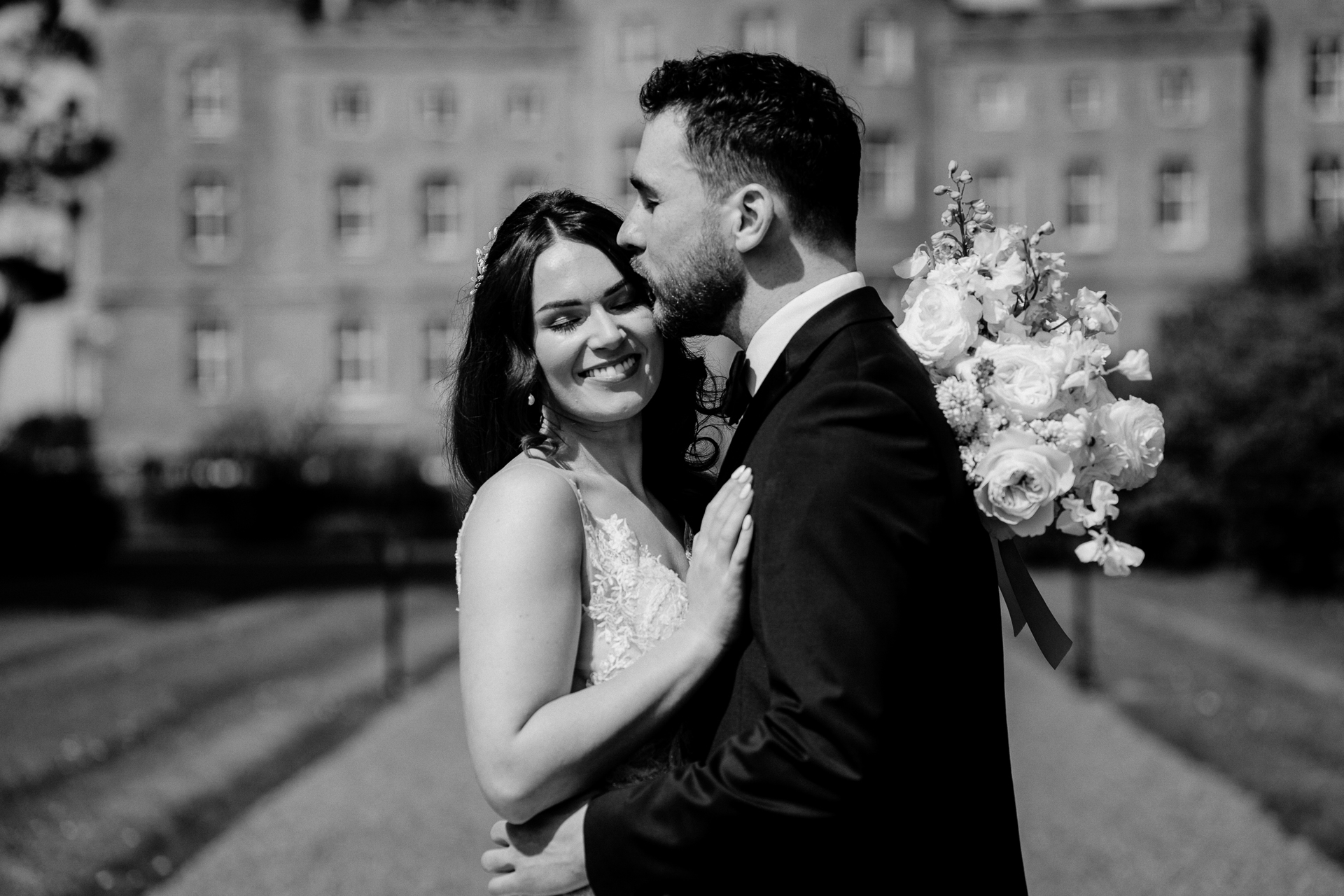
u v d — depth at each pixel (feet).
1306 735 31.48
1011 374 8.03
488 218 139.85
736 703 7.53
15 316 73.67
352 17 144.66
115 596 66.08
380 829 24.49
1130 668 43.93
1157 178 140.77
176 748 30.71
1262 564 62.80
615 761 7.70
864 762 6.83
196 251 141.08
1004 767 7.78
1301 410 59.57
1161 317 84.89
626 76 132.87
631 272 8.81
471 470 9.23
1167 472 72.74
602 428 9.25
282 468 110.32
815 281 7.89
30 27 70.64
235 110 140.67
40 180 71.51
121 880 21.13
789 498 7.27
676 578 8.88
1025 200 140.36
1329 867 21.34
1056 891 20.66
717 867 7.04
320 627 54.34
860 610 6.96
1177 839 23.18
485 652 7.85
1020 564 8.64
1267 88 142.41
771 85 7.80
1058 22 139.64
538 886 7.63
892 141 136.05
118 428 140.46
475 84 139.54
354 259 140.46
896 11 135.23
